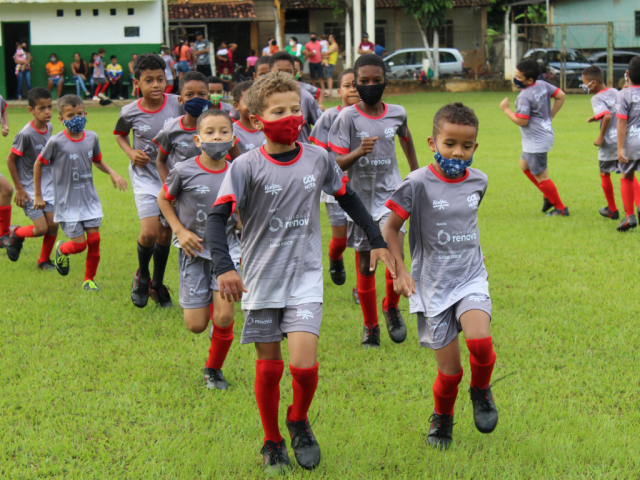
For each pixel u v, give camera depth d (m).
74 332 5.07
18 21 25.00
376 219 5.12
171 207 4.30
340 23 34.31
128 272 6.70
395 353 4.69
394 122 5.04
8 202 7.29
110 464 3.35
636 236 7.45
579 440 3.50
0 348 4.74
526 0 31.44
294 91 3.16
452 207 3.43
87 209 6.02
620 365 4.32
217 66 28.06
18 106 23.53
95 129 17.11
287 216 3.25
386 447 3.46
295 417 3.28
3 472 3.27
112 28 25.27
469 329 3.23
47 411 3.86
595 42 31.25
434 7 29.20
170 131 5.08
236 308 5.71
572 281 6.02
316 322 3.21
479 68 34.25
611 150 8.01
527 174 8.62
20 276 6.51
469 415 3.79
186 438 3.56
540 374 4.24
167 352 4.72
